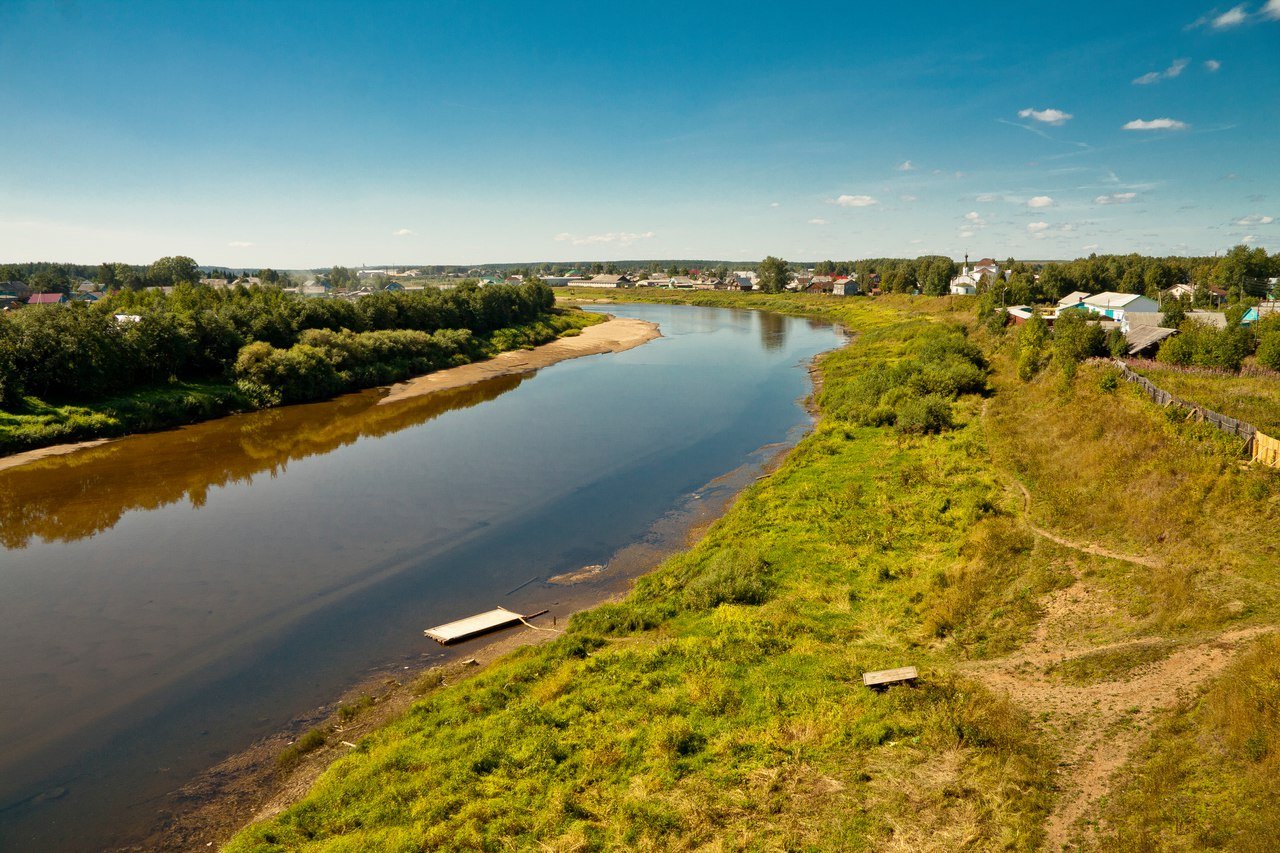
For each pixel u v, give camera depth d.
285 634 23.44
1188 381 37.03
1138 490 24.38
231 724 18.91
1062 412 36.34
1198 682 14.28
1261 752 11.54
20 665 21.67
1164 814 11.20
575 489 37.03
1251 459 23.36
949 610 19.78
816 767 14.32
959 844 11.74
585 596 25.83
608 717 16.81
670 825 13.20
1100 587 19.52
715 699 16.97
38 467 40.84
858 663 18.05
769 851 12.26
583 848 12.74
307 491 37.28
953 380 47.72
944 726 14.67
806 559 24.86
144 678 21.03
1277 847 9.79
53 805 16.03
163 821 15.42
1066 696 15.23
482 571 28.02
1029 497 27.48
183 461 42.41
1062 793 12.41
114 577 27.53
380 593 26.27
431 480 38.84
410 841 13.02
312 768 16.86
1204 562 18.98
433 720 17.36
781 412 53.28
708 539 28.73
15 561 28.97
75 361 47.84
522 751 15.62
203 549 30.12
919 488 30.34
